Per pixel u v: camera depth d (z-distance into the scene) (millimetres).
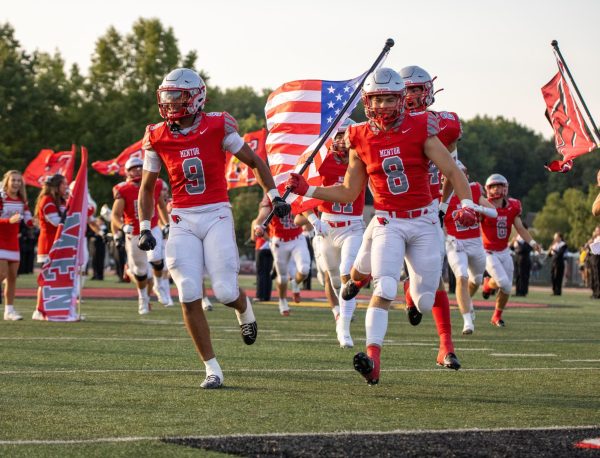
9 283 14555
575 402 7207
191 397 7199
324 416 6457
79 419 6262
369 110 7648
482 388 7883
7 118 59594
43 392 7340
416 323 9062
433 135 7688
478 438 5699
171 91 7648
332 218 11203
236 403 6949
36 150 60750
